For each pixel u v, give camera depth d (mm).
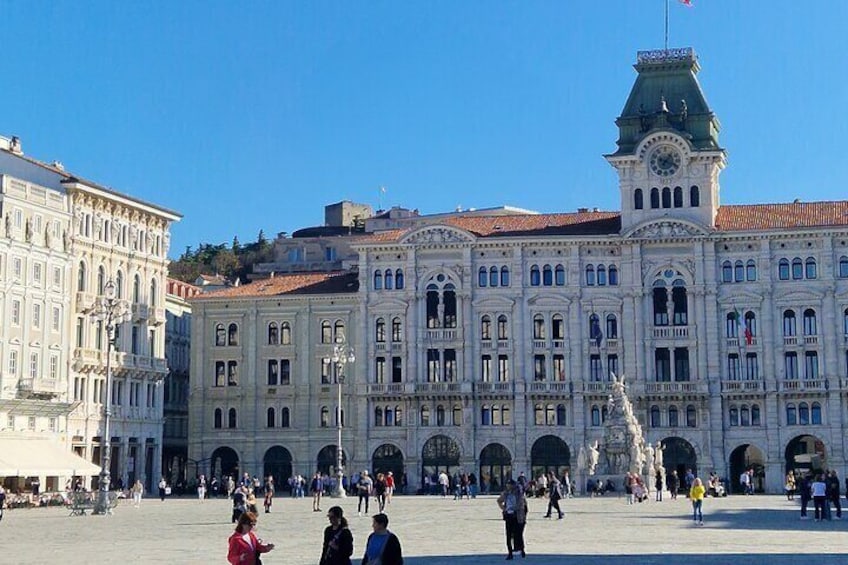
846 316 126625
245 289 141500
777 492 125562
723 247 129750
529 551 48281
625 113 135375
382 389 133500
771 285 127875
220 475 138125
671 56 135000
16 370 109438
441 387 132125
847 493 113125
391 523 68812
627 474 100250
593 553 46844
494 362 132125
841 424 125188
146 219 131375
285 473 137250
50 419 113750
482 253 133500
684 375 129375
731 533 58156
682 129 132375
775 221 129875
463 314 132625
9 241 108562
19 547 51656
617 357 130375
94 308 116562
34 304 112312
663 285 130125
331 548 25984
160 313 133125
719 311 128875
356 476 126812
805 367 126938
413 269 133750
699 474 127000
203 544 53094
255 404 137875
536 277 132625
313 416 136625
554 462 130375
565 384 130375
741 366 128125
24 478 110625
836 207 131750
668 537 55656
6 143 125625
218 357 139375
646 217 130750
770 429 126500
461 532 60844
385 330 134625
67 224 117812
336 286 139750
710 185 130625
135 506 98562
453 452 132250
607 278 131750
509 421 131375
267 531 62594
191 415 139000
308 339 137625
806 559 43125
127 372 126125
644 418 128750
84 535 60031
